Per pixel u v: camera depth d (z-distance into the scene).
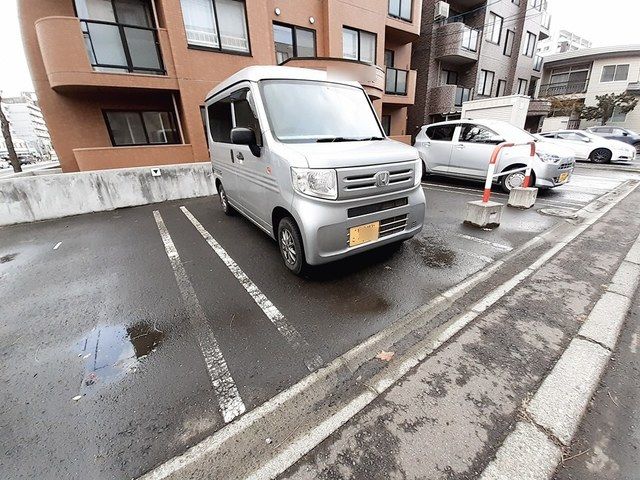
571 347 1.87
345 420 1.47
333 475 1.22
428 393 1.59
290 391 1.67
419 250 3.48
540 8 17.22
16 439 1.46
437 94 14.52
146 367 1.90
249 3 8.05
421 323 2.22
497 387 1.61
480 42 14.61
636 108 19.50
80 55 6.55
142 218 5.36
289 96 3.05
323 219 2.41
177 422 1.51
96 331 2.30
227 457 1.33
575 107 19.80
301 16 9.27
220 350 2.02
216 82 8.08
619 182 7.14
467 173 6.50
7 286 3.10
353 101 3.44
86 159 7.01
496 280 2.77
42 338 2.25
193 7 7.50
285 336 2.13
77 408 1.62
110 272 3.29
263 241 4.00
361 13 10.29
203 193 6.96
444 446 1.32
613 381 1.63
